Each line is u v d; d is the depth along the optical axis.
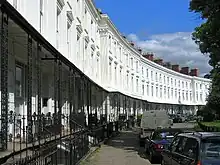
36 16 16.80
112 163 19.39
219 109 44.62
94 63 41.72
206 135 10.07
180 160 10.49
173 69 100.38
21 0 15.82
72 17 27.20
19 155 9.64
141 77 73.19
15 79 15.88
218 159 9.27
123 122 53.75
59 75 14.77
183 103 99.62
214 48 23.19
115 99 52.41
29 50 9.87
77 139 18.39
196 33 24.00
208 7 21.55
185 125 59.38
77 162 18.08
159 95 85.06
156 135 21.17
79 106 25.20
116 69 54.78
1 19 8.52
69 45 27.41
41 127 12.12
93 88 38.22
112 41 51.72
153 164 19.22
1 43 8.37
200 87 112.19
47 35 19.97
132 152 24.94
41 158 10.11
